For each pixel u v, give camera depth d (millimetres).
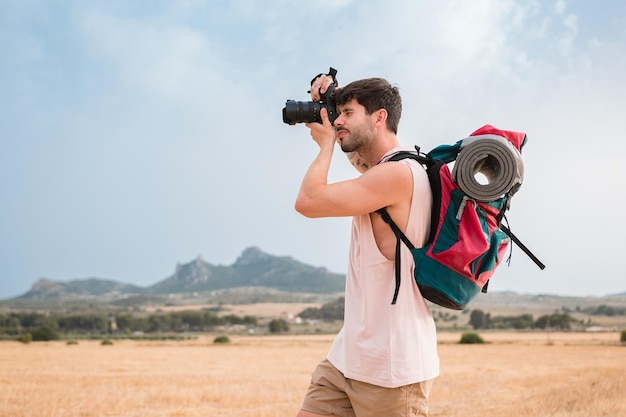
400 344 2885
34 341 101812
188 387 19875
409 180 2848
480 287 2893
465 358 43438
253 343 89438
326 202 2852
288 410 13031
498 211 2877
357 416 3027
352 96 2992
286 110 3057
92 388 19125
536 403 13227
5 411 12227
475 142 2789
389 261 2941
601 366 31656
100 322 188250
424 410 2988
